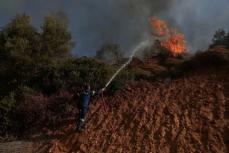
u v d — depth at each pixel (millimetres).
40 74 19078
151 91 17391
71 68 18734
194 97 15938
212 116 14391
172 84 17797
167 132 14016
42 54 19984
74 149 14453
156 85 18047
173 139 13570
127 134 14516
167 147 13297
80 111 15508
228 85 16203
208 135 13344
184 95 16312
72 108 16875
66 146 14711
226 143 12836
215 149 12641
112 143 14203
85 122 15961
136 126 14820
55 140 15188
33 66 19266
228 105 14781
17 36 19969
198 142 13133
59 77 18578
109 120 15719
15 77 19234
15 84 19141
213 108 14875
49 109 16922
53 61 19625
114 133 14750
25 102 17109
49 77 18828
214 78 17219
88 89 15906
